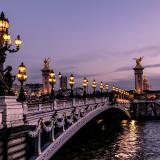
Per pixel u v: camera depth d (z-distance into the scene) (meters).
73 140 60.72
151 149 53.69
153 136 70.50
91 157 46.34
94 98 59.56
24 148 21.56
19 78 25.70
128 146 56.78
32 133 23.16
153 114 127.25
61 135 35.09
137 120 123.38
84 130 72.94
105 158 45.91
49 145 30.97
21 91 25.09
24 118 23.42
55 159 43.84
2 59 20.09
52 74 37.12
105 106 73.00
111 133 77.00
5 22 20.22
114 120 114.94
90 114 53.84
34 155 27.20
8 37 20.30
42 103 29.89
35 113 27.00
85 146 55.72
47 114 30.69
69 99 42.94
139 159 45.69
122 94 125.06
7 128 19.23
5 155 19.27
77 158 45.06
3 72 20.47
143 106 128.50
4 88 20.11
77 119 44.25
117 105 94.69
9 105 19.88
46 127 29.42
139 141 62.94
